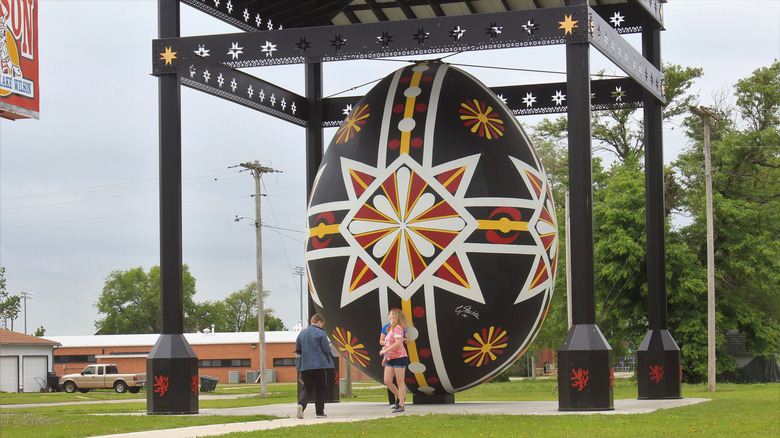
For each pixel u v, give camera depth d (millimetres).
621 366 74875
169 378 15422
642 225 43406
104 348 76312
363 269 15055
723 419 14344
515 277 15031
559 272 46312
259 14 19547
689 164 47312
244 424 13062
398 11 20859
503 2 20141
